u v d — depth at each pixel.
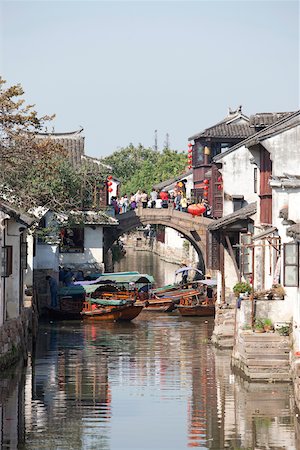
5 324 54.50
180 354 60.97
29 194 72.88
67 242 94.44
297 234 43.28
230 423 41.38
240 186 87.50
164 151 190.38
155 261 152.50
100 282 86.31
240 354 51.75
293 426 40.84
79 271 93.56
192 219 99.50
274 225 56.78
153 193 110.00
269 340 49.44
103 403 45.47
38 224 81.00
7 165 68.19
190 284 89.94
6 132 66.12
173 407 44.50
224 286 67.94
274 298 51.91
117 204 106.62
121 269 134.75
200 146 108.69
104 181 94.62
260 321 50.97
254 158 63.94
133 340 68.25
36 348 63.97
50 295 84.50
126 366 56.06
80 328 76.06
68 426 41.16
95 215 93.44
